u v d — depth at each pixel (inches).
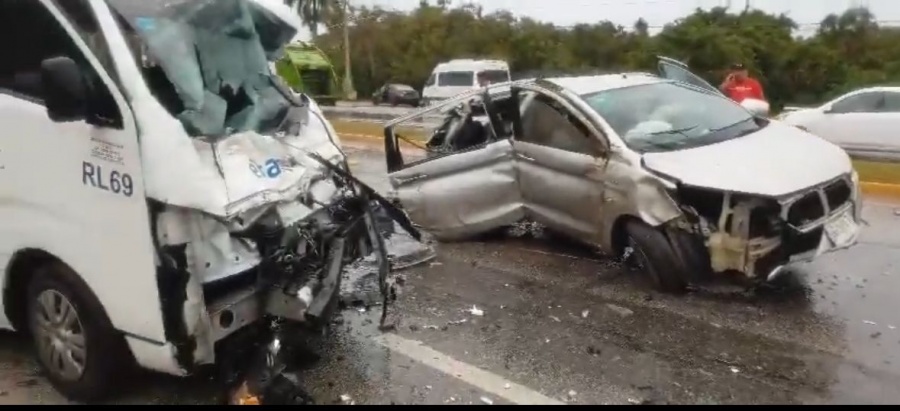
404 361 195.9
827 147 245.8
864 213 344.5
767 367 186.2
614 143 245.4
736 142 246.5
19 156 167.6
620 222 247.9
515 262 281.9
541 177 274.5
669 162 232.7
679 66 309.9
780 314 220.1
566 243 304.7
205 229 157.2
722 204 221.6
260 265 169.0
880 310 220.8
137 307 156.2
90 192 157.9
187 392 179.5
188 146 155.3
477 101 302.0
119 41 158.6
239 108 189.2
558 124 268.1
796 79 1396.4
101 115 155.3
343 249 183.0
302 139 193.5
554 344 204.5
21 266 176.2
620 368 188.5
